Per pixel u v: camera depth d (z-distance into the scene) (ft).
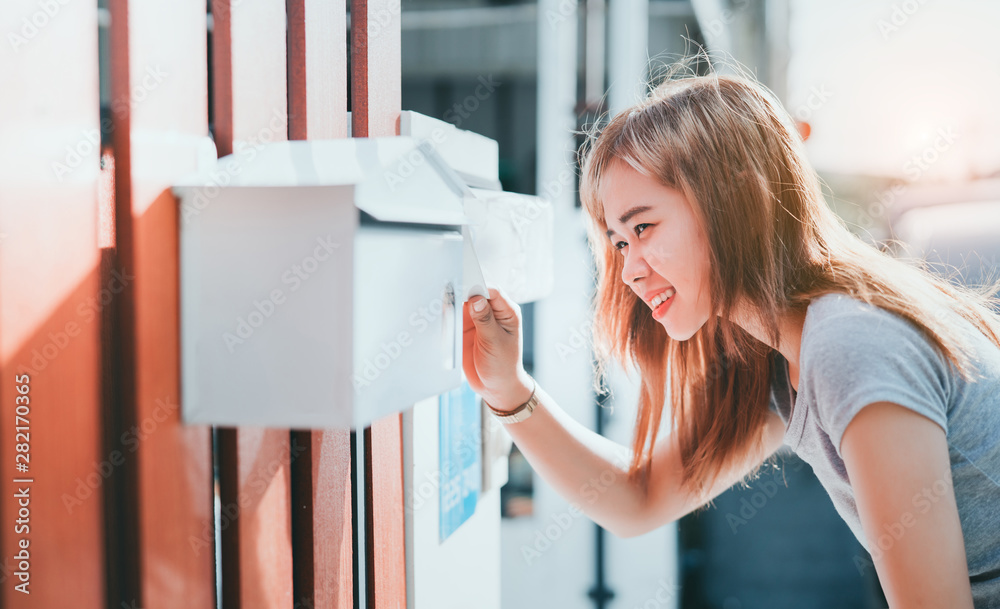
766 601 9.71
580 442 3.64
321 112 2.45
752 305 2.79
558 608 8.27
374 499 2.82
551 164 8.20
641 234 2.94
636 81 7.97
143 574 1.80
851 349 2.29
